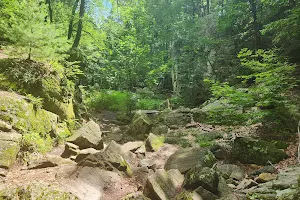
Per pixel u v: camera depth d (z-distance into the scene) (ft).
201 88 67.67
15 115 25.71
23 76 31.58
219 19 73.10
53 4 61.82
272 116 30.09
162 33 89.25
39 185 16.25
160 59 92.27
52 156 24.36
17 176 19.80
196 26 82.38
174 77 89.56
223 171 23.41
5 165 20.20
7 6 39.19
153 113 55.52
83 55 59.67
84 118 45.75
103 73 84.53
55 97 34.96
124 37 94.63
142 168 25.50
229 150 27.66
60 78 38.40
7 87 29.66
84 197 18.17
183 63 78.18
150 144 35.37
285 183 16.90
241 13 68.54
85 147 30.19
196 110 50.39
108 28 71.77
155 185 19.20
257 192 16.96
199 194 17.49
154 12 99.19
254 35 65.98
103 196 19.53
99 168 22.22
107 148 29.53
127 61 84.12
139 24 100.17
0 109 24.86
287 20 41.01
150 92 79.82
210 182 18.25
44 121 29.40
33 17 32.22
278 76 30.35
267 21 62.13
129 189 21.09
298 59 51.44
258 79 31.55
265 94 29.60
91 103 61.82
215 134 36.63
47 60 37.40
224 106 35.70
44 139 28.19
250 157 25.49
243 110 37.65
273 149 24.94
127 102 60.23
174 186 19.99
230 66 66.33
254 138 29.66
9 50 31.96
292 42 49.39
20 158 22.79
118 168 23.66
